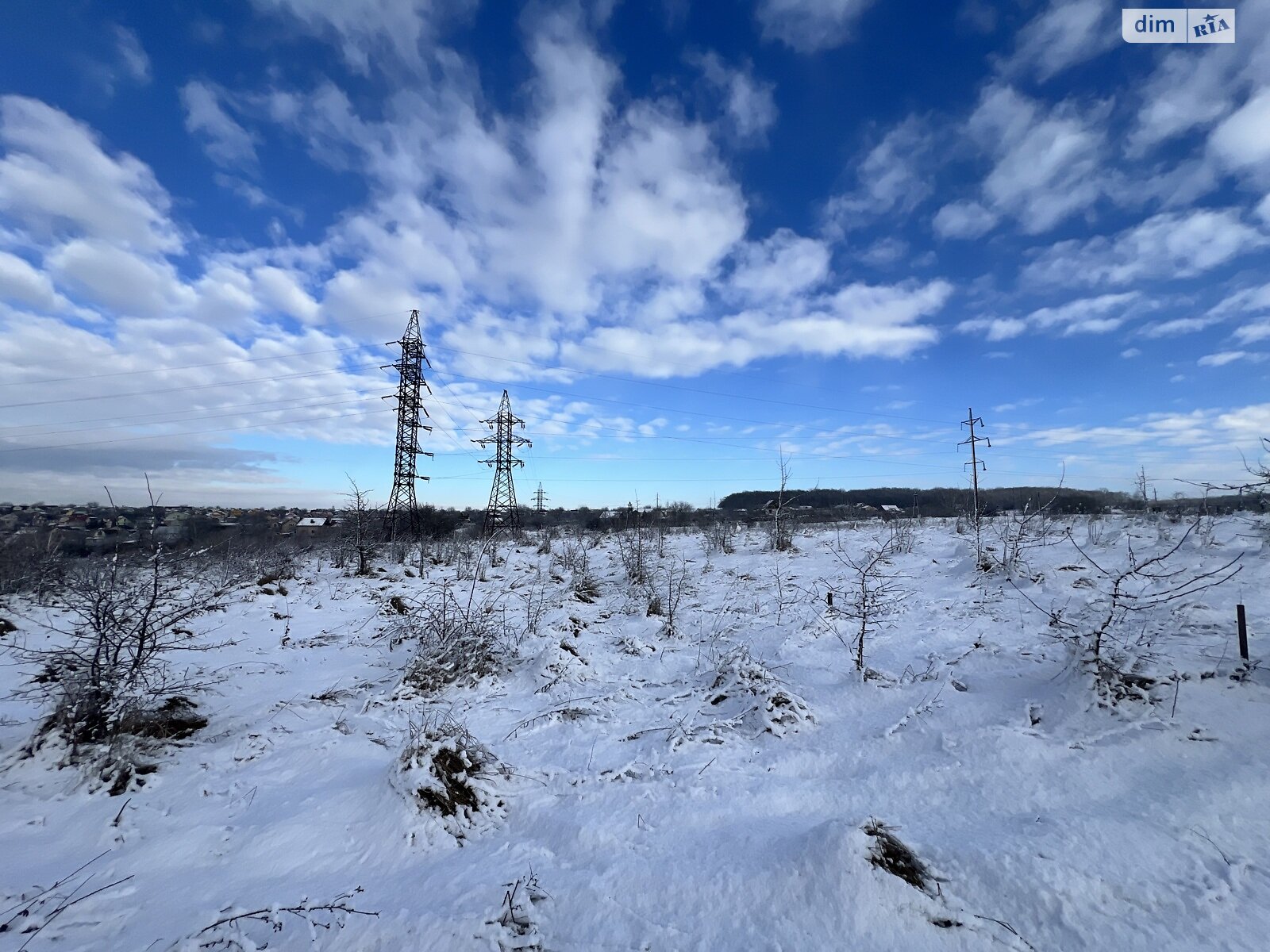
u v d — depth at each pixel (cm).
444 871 391
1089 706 548
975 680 676
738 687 702
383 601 1360
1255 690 557
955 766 486
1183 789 424
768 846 392
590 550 2336
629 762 546
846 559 1734
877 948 309
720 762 537
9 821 459
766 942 316
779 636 979
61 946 326
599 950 320
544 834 440
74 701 555
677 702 721
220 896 367
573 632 1067
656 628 1126
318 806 471
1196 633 723
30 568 1029
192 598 804
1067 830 381
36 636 1025
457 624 902
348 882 383
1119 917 318
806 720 621
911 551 1884
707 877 364
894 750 538
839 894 336
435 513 3634
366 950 320
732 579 1625
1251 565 1118
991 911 329
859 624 1010
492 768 515
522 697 769
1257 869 348
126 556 625
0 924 339
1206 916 317
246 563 1766
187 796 500
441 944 321
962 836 385
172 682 727
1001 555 1445
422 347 3134
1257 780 427
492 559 2072
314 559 2192
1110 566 1292
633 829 434
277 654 1008
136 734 574
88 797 496
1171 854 360
